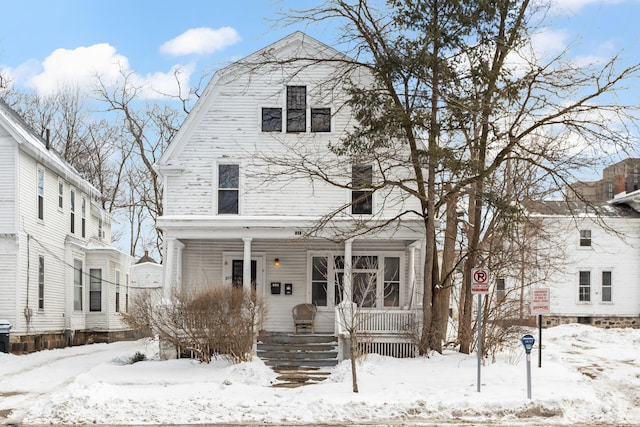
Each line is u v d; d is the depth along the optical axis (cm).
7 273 2466
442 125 1897
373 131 1941
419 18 1855
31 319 2581
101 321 3253
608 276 3872
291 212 2400
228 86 2431
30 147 2545
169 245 2256
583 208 3888
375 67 1908
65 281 3014
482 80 1825
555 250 3388
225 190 2417
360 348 2039
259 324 2002
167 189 2414
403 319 2098
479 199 1922
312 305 2433
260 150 2417
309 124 2412
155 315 2067
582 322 3841
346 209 2375
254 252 2489
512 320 2189
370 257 2489
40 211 2742
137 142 4141
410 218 2342
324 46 2416
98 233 3828
